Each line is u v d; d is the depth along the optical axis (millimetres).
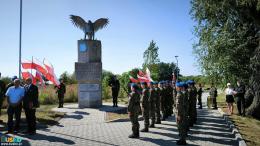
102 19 22250
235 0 19859
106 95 32750
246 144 10781
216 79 25375
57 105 23828
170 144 10680
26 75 16156
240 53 24047
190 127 14703
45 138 11352
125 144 10594
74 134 12266
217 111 22734
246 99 21766
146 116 13086
